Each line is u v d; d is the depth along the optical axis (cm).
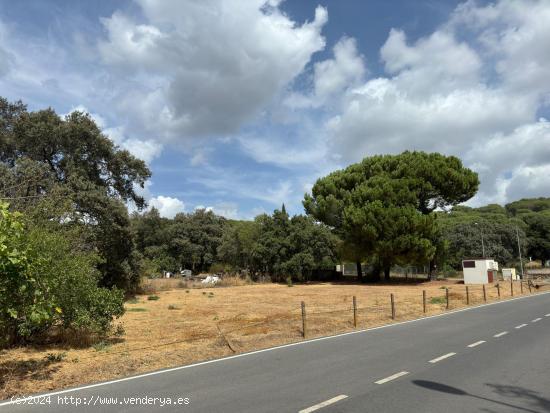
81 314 1196
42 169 2339
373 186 4591
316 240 5056
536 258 9575
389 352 1005
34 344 1229
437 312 1950
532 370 801
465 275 4528
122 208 2905
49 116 2975
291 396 658
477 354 959
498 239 7969
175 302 2717
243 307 2338
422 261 4303
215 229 7775
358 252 4591
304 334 1286
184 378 797
